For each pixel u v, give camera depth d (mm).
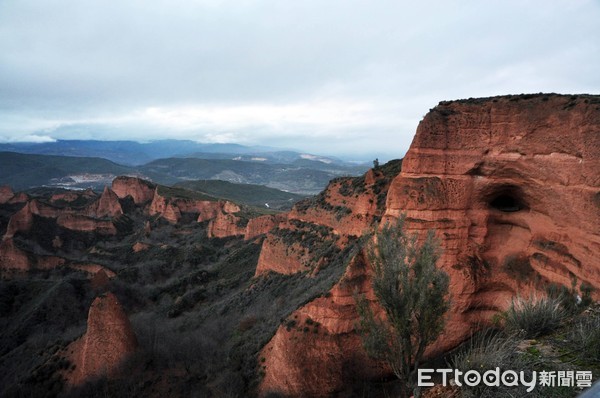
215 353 29656
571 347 8414
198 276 66250
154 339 33188
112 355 29062
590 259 14992
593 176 15070
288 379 20141
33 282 75375
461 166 18922
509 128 17781
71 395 27484
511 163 17703
